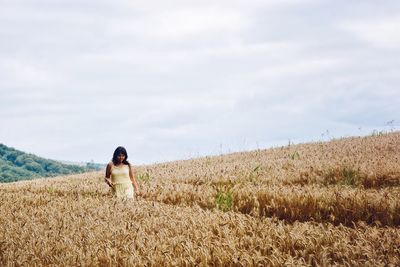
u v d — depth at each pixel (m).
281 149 28.48
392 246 6.97
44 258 6.89
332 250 6.85
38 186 20.33
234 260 6.29
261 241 7.28
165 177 18.50
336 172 15.38
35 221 9.52
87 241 7.52
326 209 10.42
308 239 7.32
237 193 12.50
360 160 16.97
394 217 9.69
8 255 6.82
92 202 11.73
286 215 10.66
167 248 7.06
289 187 12.96
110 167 13.54
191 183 16.69
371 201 10.23
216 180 15.95
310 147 27.00
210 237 7.43
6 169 146.88
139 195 14.43
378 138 27.98
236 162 21.97
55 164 161.75
